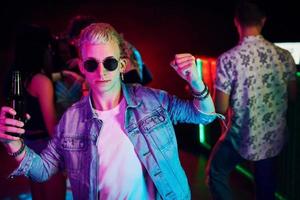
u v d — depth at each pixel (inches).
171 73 270.5
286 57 107.5
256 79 104.8
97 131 61.2
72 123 63.1
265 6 279.4
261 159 109.4
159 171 61.2
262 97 106.0
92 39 58.1
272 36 284.5
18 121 57.5
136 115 61.6
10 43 255.6
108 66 58.6
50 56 100.7
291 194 135.8
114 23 271.4
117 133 61.1
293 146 133.3
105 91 60.2
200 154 201.8
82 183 62.6
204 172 177.5
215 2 270.1
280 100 108.0
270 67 105.5
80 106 63.8
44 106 95.9
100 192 61.7
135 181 60.8
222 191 113.7
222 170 113.7
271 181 111.6
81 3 268.5
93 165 61.1
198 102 60.8
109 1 269.4
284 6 279.7
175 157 63.2
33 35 98.3
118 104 62.2
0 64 249.1
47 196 106.1
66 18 268.8
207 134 201.5
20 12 261.6
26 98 97.3
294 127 132.6
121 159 60.7
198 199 150.7
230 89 106.0
